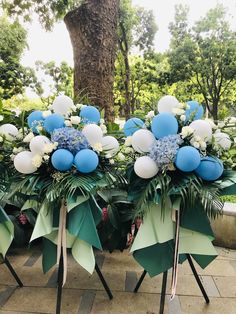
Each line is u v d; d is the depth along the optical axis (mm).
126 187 1704
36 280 2203
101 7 3180
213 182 1492
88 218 1627
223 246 2787
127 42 7434
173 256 1652
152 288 2107
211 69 11711
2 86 9812
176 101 1597
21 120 1963
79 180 1471
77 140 1511
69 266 2418
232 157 1564
